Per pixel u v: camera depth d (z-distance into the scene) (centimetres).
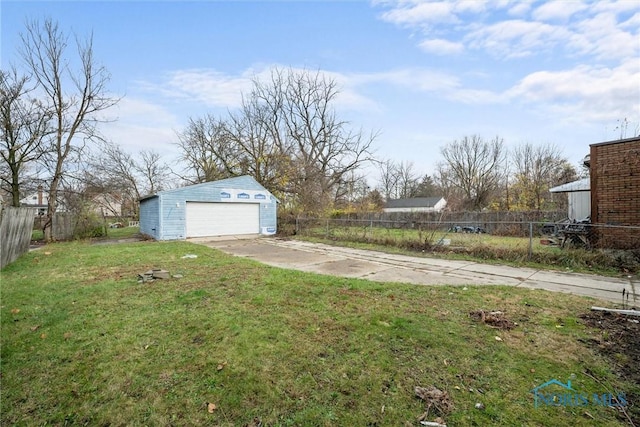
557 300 464
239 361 288
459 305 441
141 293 507
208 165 2459
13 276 644
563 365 276
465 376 261
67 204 1541
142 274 610
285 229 1714
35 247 1188
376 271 703
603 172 817
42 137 1423
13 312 425
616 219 791
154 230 1468
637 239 754
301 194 2006
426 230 1181
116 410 226
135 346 321
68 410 227
